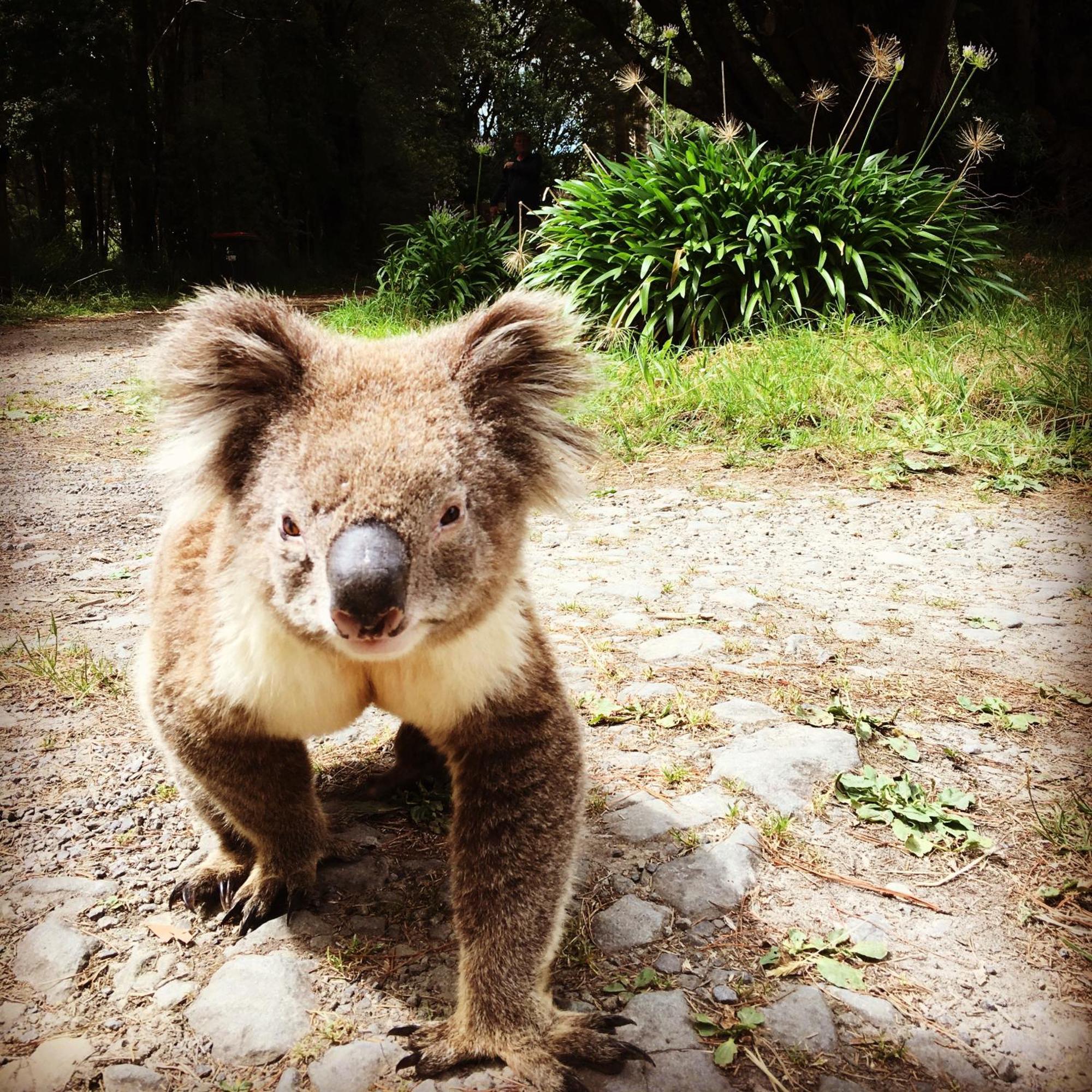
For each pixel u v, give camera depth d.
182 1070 0.52
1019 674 0.94
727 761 0.79
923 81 3.57
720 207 2.22
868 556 1.28
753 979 0.58
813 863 0.68
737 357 1.97
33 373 2.93
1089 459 1.53
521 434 0.58
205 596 0.60
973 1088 0.51
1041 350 1.86
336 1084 0.51
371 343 0.62
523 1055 0.51
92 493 1.74
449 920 0.64
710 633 1.05
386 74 7.35
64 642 1.08
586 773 0.62
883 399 1.78
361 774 0.82
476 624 0.55
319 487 0.49
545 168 8.99
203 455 0.56
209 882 0.66
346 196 7.13
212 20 6.01
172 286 5.67
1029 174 4.23
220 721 0.58
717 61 4.41
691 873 0.66
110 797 0.77
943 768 0.78
